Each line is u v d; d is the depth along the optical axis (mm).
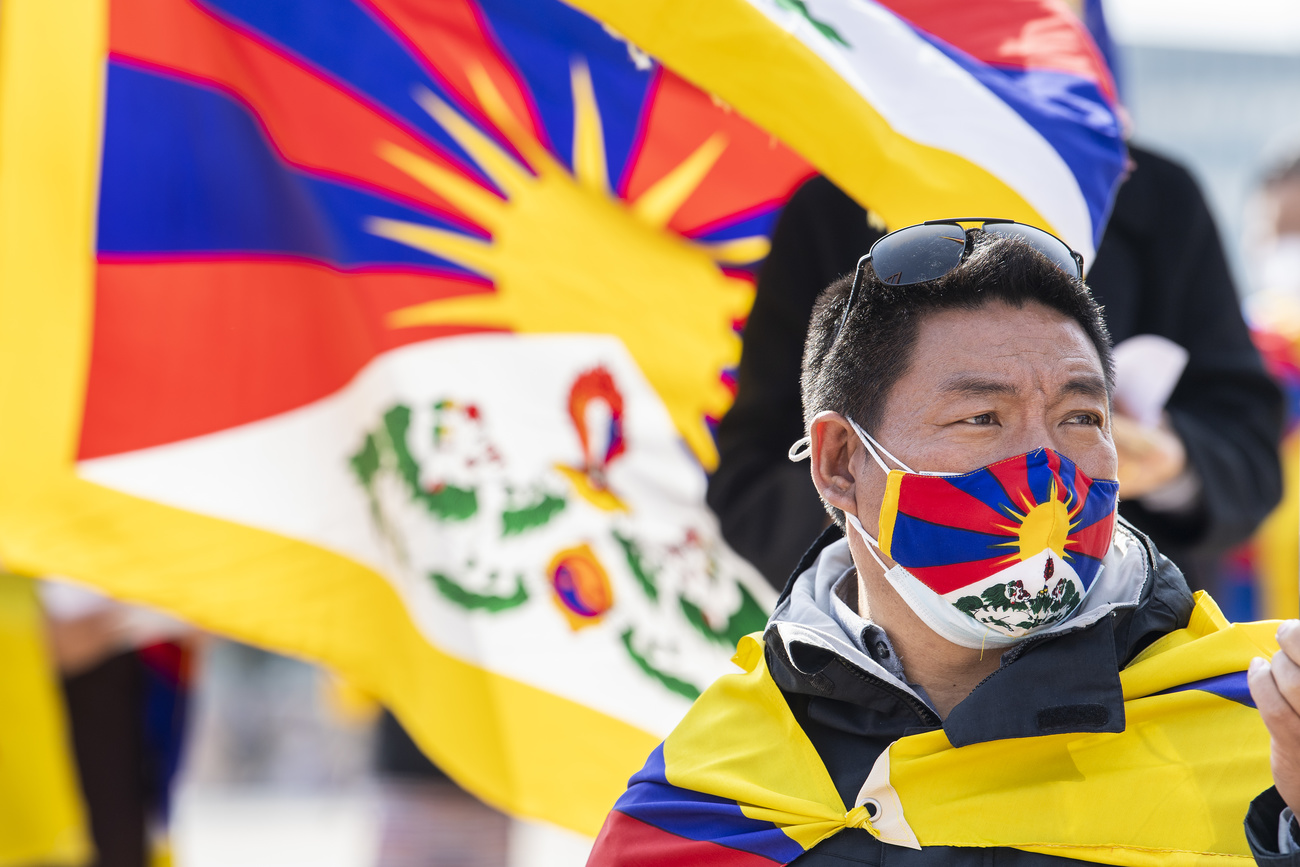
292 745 47531
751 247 10820
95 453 10703
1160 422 9445
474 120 10852
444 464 10875
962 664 6484
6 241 10805
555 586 10664
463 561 10766
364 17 10852
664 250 10875
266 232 10930
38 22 10930
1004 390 6129
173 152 10914
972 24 9094
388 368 10953
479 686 10531
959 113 8031
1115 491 6238
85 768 15461
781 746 6559
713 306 10844
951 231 6398
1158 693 6086
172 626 14984
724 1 7980
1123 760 6008
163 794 16625
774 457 9641
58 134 10891
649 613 10531
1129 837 5891
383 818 14484
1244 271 37156
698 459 10742
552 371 10938
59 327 10797
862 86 7938
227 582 10586
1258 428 9930
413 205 10945
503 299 10992
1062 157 8172
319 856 32656
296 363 10891
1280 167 18156
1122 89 11938
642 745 10305
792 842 6258
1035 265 6297
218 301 10875
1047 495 6000
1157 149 10266
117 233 10875
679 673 10391
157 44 10922
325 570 10672
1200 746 5953
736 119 10523
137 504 10664
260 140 10930
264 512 10711
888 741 6340
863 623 6504
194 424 10789
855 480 6555
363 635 10586
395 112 10891
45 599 14641
